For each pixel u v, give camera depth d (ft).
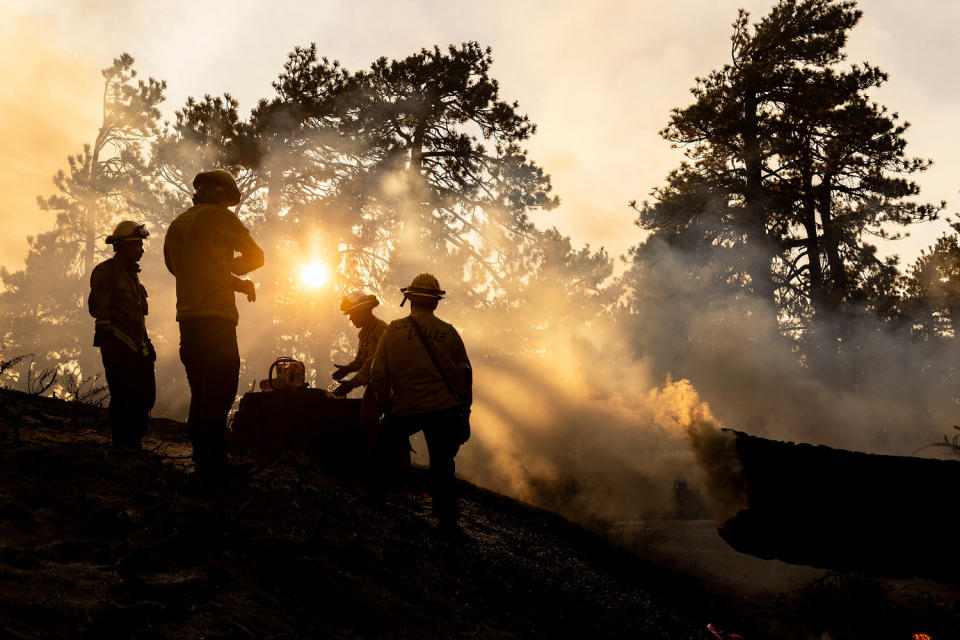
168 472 12.08
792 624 14.60
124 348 14.78
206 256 13.12
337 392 18.02
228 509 10.76
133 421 14.82
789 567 18.75
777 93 88.69
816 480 16.76
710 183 88.48
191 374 13.28
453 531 14.19
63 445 11.65
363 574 10.07
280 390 18.07
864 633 14.14
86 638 6.26
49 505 9.30
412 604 9.71
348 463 17.70
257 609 7.91
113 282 15.16
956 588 16.57
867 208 86.38
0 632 5.84
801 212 88.12
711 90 90.38
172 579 8.01
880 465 16.53
